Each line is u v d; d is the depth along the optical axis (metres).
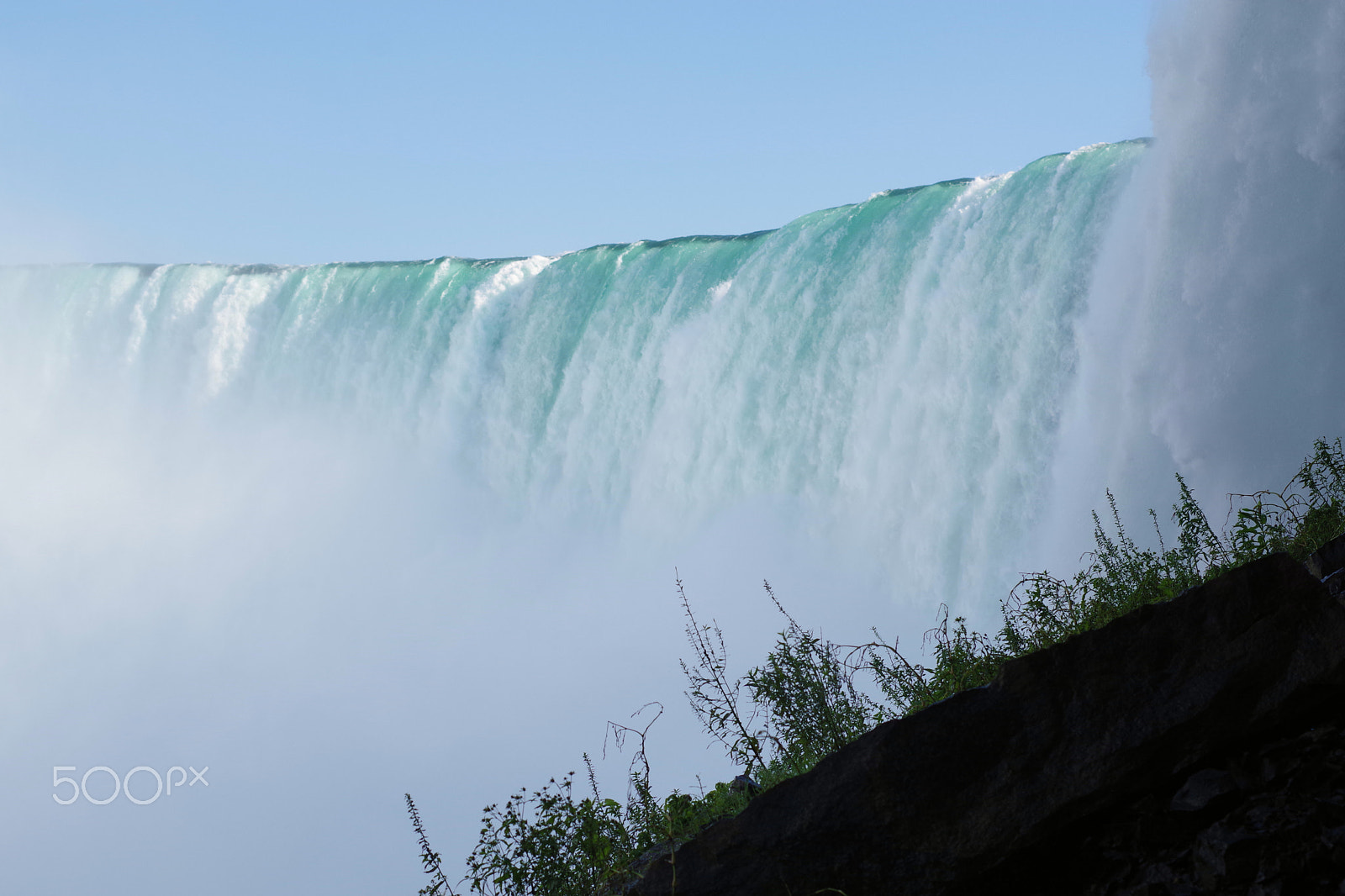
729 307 28.20
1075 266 20.39
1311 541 7.11
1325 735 4.50
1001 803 4.84
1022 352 21.06
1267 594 4.79
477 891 6.79
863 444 24.16
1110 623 4.98
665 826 6.96
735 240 29.55
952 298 22.78
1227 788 4.51
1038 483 20.22
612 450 30.41
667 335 29.66
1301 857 4.07
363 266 38.31
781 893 5.11
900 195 25.83
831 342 25.56
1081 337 19.36
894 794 4.99
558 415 31.91
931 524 22.27
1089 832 4.80
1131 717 4.80
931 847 4.90
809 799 5.16
